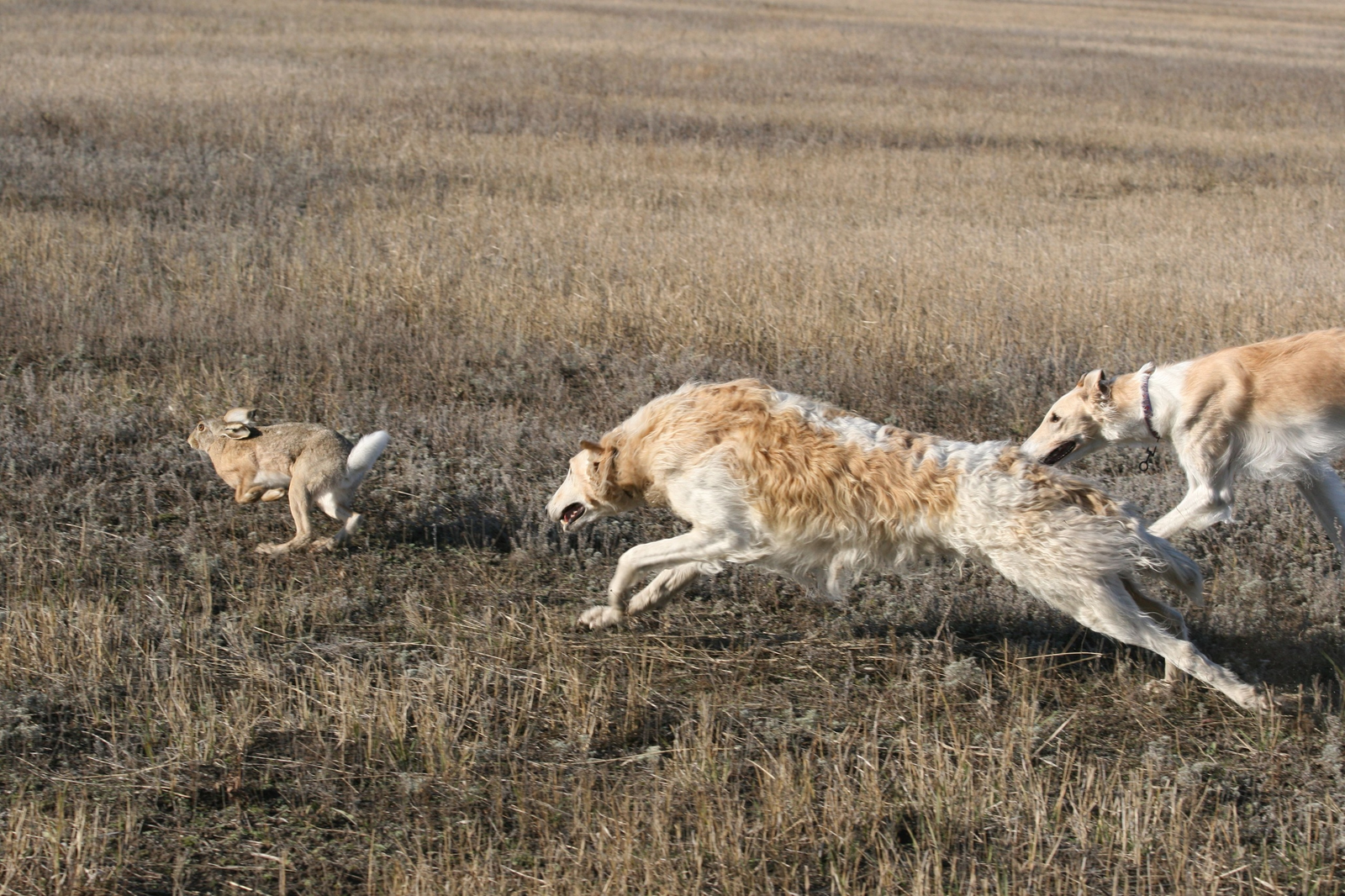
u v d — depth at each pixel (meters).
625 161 25.73
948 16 75.12
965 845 6.64
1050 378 14.05
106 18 46.31
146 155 23.58
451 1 63.59
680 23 58.12
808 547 8.12
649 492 8.60
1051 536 7.59
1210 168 27.98
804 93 37.22
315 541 9.78
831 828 6.62
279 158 23.92
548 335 14.82
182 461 11.08
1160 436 10.31
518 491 10.98
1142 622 7.81
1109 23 75.94
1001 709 8.01
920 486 7.77
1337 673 8.41
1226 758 7.57
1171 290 16.73
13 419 11.63
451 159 24.84
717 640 8.87
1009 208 23.02
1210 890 6.22
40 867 6.04
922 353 14.55
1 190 20.30
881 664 8.59
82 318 14.17
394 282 16.05
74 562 9.27
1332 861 6.50
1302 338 10.05
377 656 8.29
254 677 7.88
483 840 6.57
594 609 8.88
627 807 6.61
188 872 6.22
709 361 13.80
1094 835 6.68
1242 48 60.16
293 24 47.88
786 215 21.52
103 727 7.38
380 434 9.79
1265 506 11.24
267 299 15.47
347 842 6.51
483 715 7.45
